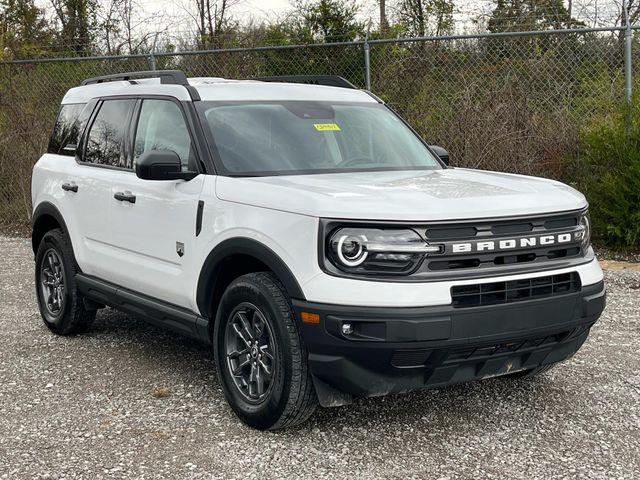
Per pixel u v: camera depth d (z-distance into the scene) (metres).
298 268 4.28
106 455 4.37
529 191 4.69
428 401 5.14
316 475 4.09
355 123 5.80
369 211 4.15
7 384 5.60
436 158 5.88
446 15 17.84
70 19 21.02
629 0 12.41
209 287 4.96
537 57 10.99
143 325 7.20
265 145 5.26
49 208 6.79
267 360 4.57
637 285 8.35
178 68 13.16
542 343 4.57
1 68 13.75
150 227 5.46
